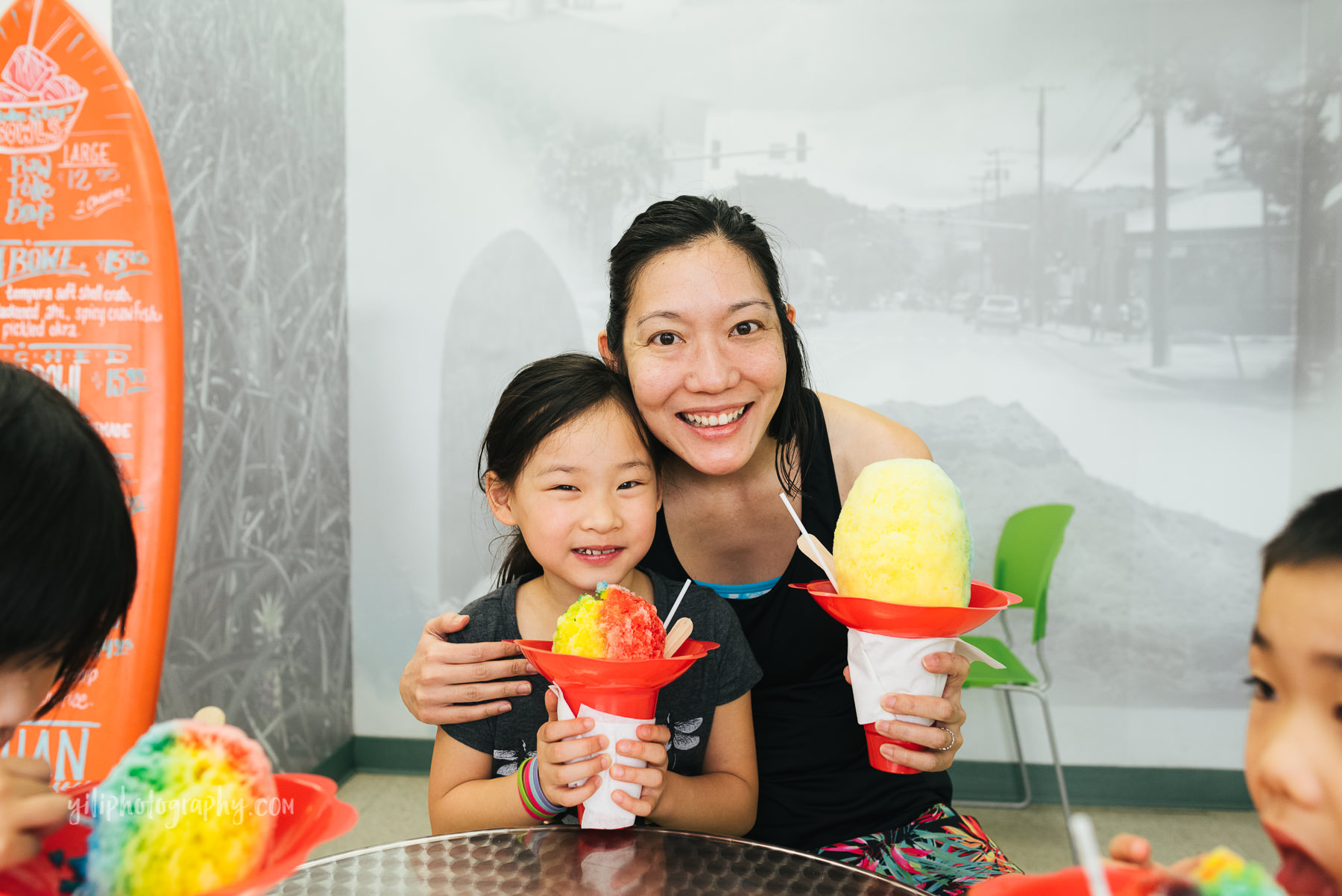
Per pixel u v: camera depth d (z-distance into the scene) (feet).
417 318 9.66
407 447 9.72
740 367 3.51
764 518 4.18
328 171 9.28
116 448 5.05
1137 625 8.91
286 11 8.38
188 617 6.80
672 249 3.46
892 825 3.81
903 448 4.26
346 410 9.70
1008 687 7.56
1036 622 7.49
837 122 9.17
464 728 3.51
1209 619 8.82
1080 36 8.82
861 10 9.06
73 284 5.12
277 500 8.21
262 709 7.88
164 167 6.44
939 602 3.05
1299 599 1.63
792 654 4.06
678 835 2.92
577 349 9.53
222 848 1.93
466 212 9.57
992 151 9.00
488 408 9.63
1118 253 8.88
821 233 9.27
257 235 7.86
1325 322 8.29
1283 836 1.67
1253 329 8.75
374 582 9.77
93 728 4.85
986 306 9.09
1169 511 8.88
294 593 8.53
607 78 9.36
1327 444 8.28
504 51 9.43
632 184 9.40
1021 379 9.05
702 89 9.30
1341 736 1.59
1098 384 8.96
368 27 9.54
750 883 2.58
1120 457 8.93
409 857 2.75
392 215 9.65
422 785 9.31
